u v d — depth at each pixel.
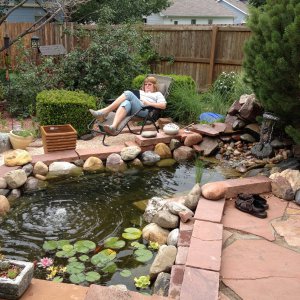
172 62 9.47
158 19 24.41
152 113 5.92
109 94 7.81
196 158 5.58
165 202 3.78
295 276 2.62
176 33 9.29
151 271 2.80
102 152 5.23
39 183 4.43
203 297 2.30
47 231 3.41
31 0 13.24
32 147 5.54
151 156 5.38
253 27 4.63
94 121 5.97
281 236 3.14
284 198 3.87
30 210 3.79
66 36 9.27
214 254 2.74
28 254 3.06
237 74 7.75
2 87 7.61
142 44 8.98
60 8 8.09
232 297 2.37
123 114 5.50
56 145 5.08
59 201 4.01
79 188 4.38
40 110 5.84
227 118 6.18
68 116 5.91
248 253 2.88
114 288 2.36
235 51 8.51
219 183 3.90
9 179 4.14
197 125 6.16
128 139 6.09
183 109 7.04
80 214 3.75
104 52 7.74
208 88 8.64
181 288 2.37
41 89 7.37
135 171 5.03
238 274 2.61
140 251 3.16
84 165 4.98
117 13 12.33
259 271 2.65
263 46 4.50
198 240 2.93
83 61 7.74
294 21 3.86
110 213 3.80
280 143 5.34
